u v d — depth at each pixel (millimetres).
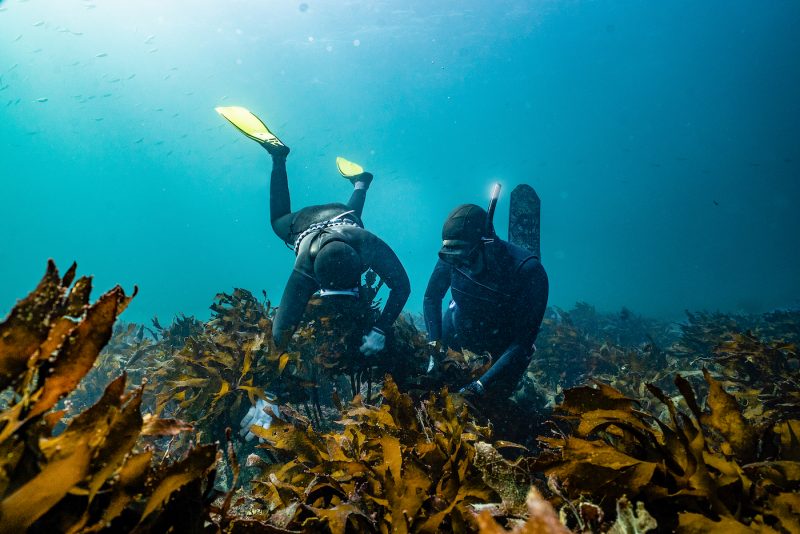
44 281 652
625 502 874
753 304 23766
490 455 1247
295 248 3887
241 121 4758
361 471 1250
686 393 1041
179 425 783
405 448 1360
